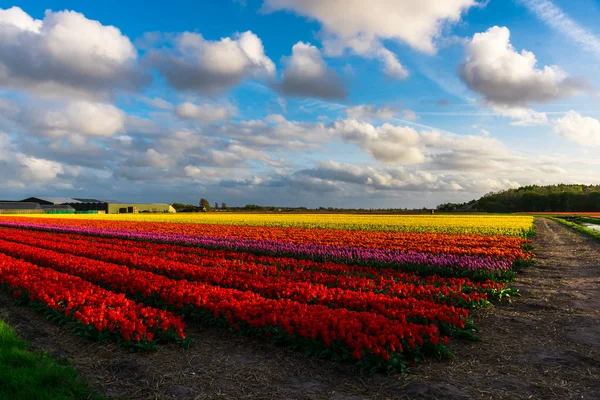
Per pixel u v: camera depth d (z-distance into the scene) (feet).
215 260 57.21
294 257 67.51
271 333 27.14
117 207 407.64
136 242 89.71
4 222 166.20
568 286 45.24
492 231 124.16
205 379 21.56
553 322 31.24
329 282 43.39
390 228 138.62
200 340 27.91
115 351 25.57
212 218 233.35
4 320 32.73
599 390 19.69
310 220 203.00
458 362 23.48
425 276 51.55
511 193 590.14
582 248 84.94
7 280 40.88
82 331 28.27
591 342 26.43
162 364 23.59
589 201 466.29
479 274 49.03
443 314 28.25
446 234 109.50
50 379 20.03
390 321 26.16
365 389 20.18
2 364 21.56
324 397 19.40
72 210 387.34
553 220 233.35
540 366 22.68
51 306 32.30
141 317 29.68
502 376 21.40
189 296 32.50
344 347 23.70
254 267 50.37
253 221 193.16
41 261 56.24
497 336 28.14
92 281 45.32
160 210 440.04
